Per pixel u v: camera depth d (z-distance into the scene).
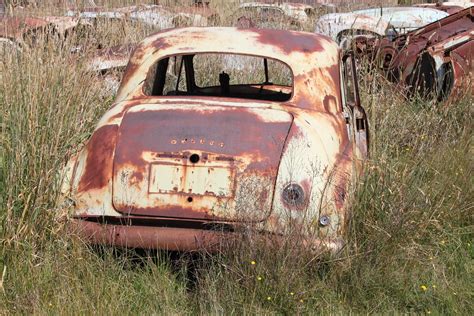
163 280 4.67
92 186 4.73
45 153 4.90
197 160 4.61
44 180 4.86
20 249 4.73
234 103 5.02
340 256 4.67
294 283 4.50
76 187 4.80
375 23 11.47
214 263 4.60
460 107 7.67
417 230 5.17
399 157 5.82
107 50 7.59
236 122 4.79
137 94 5.33
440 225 5.39
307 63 5.45
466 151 6.61
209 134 4.71
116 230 4.66
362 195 5.05
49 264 4.67
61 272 4.62
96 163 4.76
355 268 4.71
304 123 4.90
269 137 4.72
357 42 9.20
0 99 5.52
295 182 4.60
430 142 6.35
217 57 8.09
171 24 9.86
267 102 5.13
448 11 12.22
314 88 5.34
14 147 4.97
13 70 5.42
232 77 7.96
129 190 4.63
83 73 6.34
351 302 4.62
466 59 8.30
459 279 5.03
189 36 5.68
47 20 6.54
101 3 9.02
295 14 11.74
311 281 4.63
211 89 6.76
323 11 12.65
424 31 9.50
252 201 4.54
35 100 5.11
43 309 4.30
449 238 5.39
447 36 9.22
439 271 4.98
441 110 7.36
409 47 9.08
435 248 5.26
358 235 4.91
